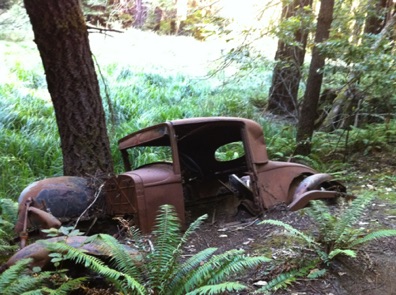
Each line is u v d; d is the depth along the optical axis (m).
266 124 10.00
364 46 7.22
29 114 9.35
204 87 12.96
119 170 7.76
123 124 9.45
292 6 9.87
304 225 4.39
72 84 6.11
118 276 2.94
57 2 5.79
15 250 4.43
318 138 8.51
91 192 5.64
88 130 6.25
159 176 4.76
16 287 2.81
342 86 8.92
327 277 3.47
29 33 17.03
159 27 20.02
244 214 5.21
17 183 7.06
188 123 4.93
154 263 3.26
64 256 3.20
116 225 5.36
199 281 3.00
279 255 3.80
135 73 13.66
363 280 3.48
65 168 6.35
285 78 10.95
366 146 8.10
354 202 4.04
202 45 18.09
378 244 4.03
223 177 5.93
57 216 5.27
